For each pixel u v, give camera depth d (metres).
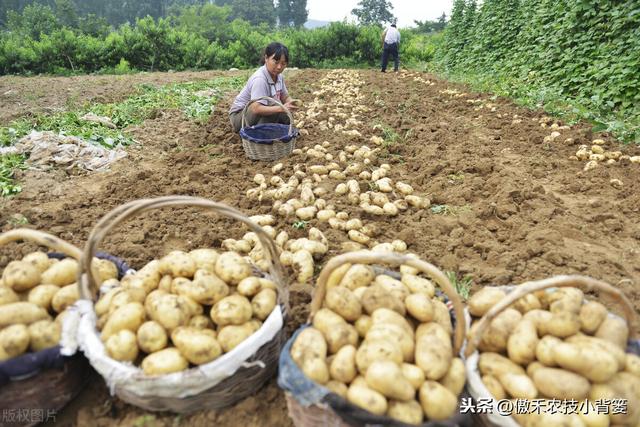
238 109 7.33
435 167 6.06
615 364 2.00
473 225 4.52
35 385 2.22
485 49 17.47
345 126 8.34
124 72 20.31
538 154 6.66
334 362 2.13
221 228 4.34
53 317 2.56
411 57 26.80
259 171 6.12
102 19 28.36
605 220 4.56
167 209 4.85
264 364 2.34
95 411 2.44
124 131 8.00
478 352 2.38
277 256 2.55
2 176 5.49
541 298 2.50
